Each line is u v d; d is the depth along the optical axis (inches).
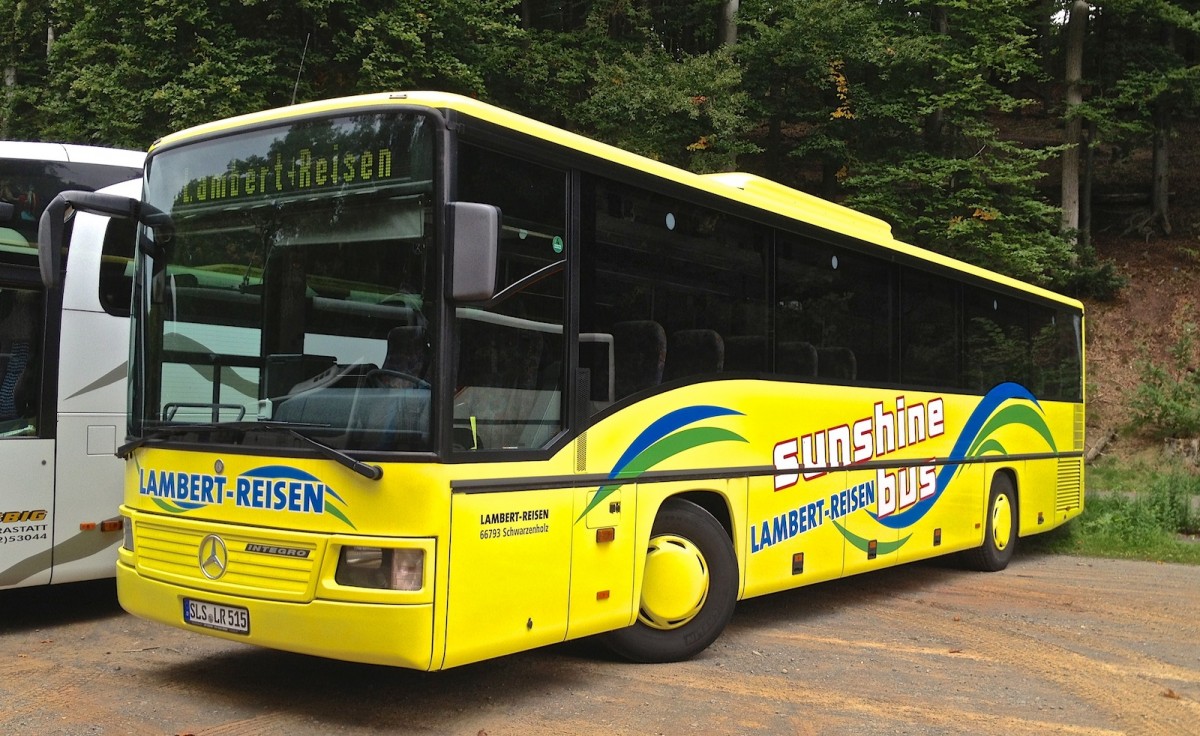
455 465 195.5
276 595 198.7
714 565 271.4
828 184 1052.5
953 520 409.7
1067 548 526.9
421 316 196.5
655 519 255.6
